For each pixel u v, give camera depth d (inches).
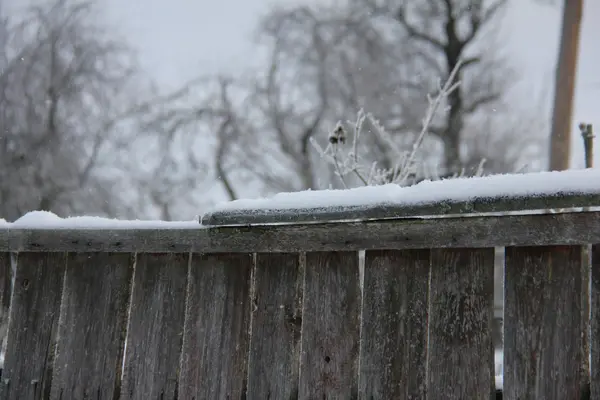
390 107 779.4
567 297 72.2
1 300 106.5
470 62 805.2
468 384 75.9
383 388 80.8
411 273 82.1
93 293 100.7
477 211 74.4
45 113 719.1
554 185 70.5
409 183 217.3
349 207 81.9
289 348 87.8
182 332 94.6
